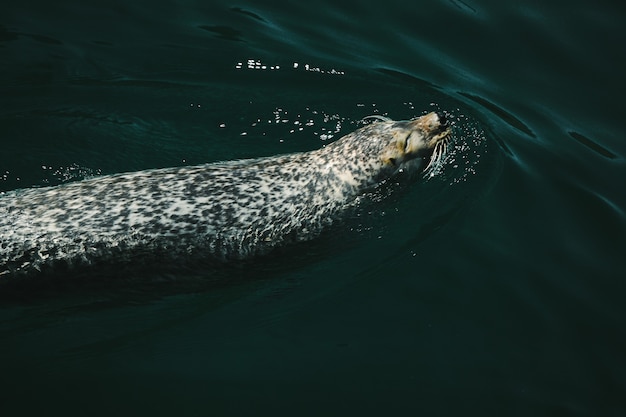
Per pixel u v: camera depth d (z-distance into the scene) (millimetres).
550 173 8930
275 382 6422
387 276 7461
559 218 8320
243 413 6172
